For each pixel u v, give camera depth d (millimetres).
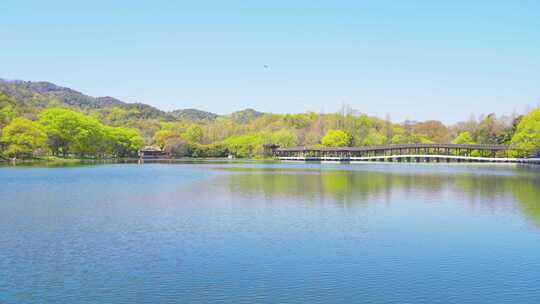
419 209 47625
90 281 24922
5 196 56844
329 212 45562
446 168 129500
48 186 69000
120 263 27953
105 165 136625
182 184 73438
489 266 27922
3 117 148125
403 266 27812
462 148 176625
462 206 49781
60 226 38281
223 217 42625
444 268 27469
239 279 25328
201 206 49188
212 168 126312
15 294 23078
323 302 22312
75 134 161125
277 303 22172
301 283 24797
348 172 108812
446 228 38250
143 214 44031
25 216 42781
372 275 26141
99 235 35062
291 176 93375
